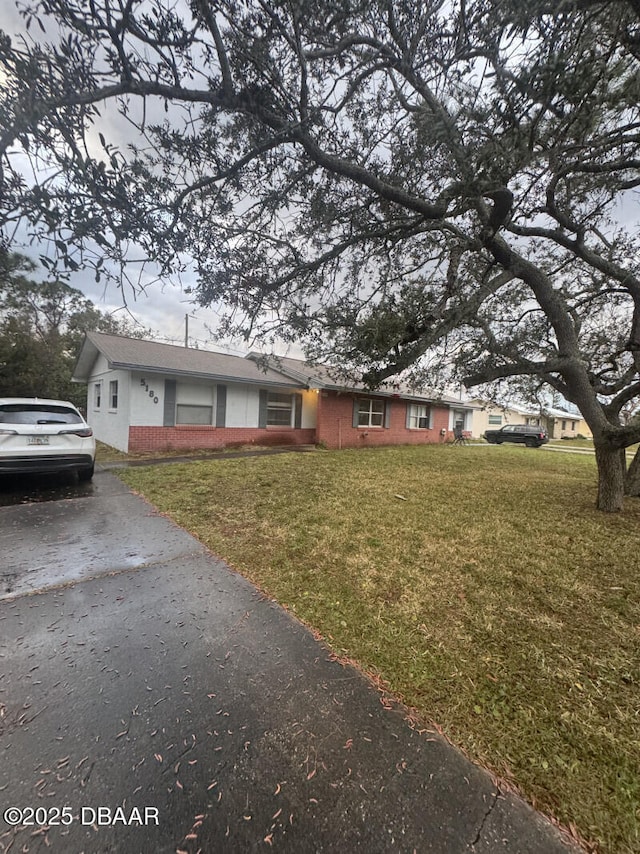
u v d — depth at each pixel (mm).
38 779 1389
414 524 4504
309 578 3076
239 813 1287
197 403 10992
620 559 3627
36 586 2854
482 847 1195
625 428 4957
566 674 2039
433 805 1321
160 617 2482
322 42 2193
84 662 2031
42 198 1663
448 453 13148
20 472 5445
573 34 1635
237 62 1979
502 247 4062
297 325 3875
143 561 3336
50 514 4598
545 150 2055
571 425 36438
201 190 2430
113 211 1869
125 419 9898
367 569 3270
